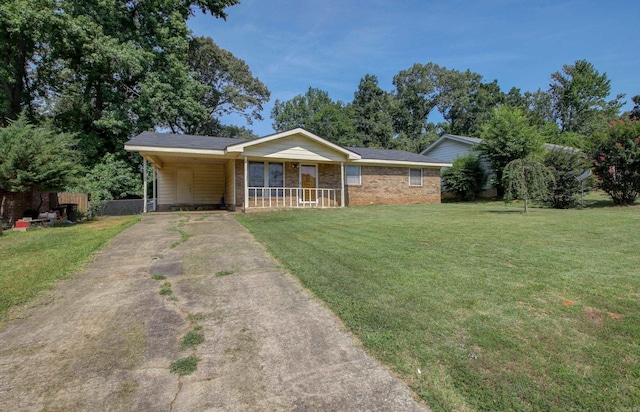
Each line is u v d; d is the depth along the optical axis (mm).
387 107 39219
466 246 5191
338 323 2789
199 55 29188
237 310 3117
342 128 37250
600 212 9633
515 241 5418
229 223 8992
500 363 2115
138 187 18078
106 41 16828
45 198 10719
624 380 1904
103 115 18188
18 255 5281
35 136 9078
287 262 4668
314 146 13758
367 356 2291
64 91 19812
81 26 16141
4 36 16719
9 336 2658
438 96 41062
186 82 20672
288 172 14438
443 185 21531
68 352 2410
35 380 2070
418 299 3146
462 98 39781
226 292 3588
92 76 18375
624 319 2613
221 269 4453
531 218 8367
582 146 11969
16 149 8539
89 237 6922
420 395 1865
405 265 4266
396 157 17469
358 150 17812
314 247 5559
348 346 2428
